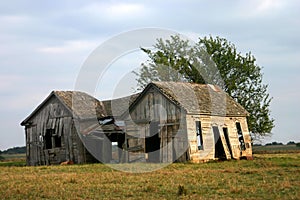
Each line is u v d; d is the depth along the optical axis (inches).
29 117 1711.4
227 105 1604.3
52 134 1658.5
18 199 624.7
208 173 905.5
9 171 1139.9
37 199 620.1
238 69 2050.9
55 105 1651.1
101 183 772.6
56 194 657.0
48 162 1656.0
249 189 648.4
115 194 645.9
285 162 1148.5
